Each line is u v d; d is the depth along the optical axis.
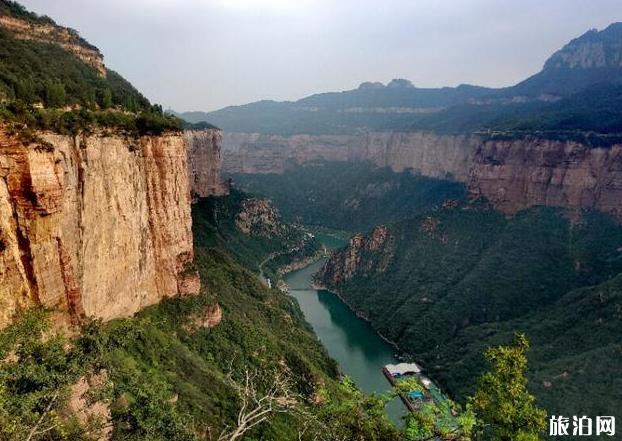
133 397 36.03
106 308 59.59
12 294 42.22
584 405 81.00
